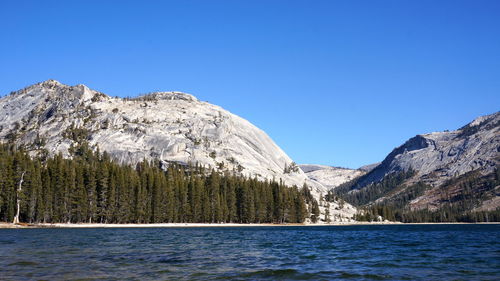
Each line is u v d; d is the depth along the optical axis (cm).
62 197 15100
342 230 14200
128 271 3491
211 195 19375
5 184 13725
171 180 19012
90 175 16100
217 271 3528
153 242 6788
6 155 14525
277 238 8419
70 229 12244
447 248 5906
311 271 3562
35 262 3975
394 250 5634
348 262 4231
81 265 3812
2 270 3462
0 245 5816
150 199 17412
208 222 18938
